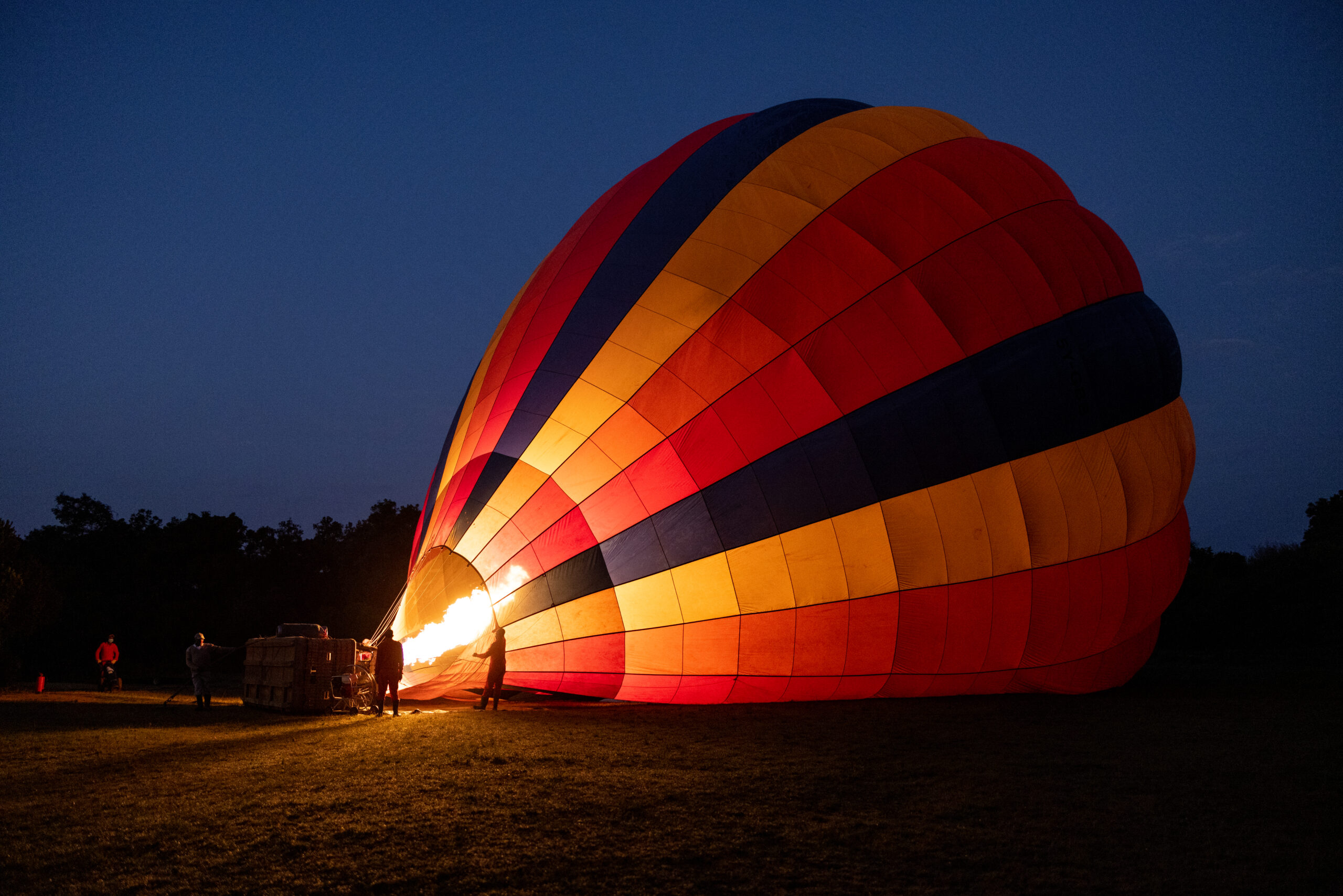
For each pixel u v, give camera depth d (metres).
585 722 10.74
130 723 11.54
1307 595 31.44
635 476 12.05
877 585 11.80
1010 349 12.48
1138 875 5.18
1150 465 13.16
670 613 11.84
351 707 12.62
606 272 13.49
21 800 6.78
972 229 12.95
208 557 49.03
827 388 12.01
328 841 5.77
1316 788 7.19
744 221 12.95
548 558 12.14
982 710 11.68
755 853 5.59
